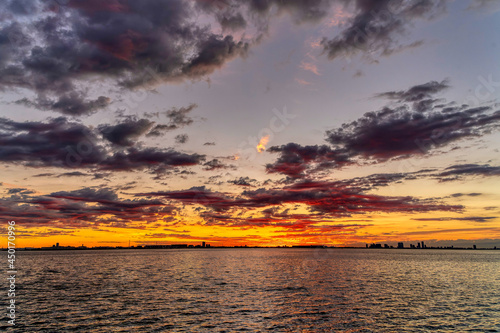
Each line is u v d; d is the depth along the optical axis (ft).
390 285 201.98
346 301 144.46
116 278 249.14
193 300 146.51
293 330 98.22
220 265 421.59
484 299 150.41
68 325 103.14
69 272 311.68
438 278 246.47
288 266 395.75
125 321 107.86
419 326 103.14
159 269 347.97
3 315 116.67
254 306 132.77
